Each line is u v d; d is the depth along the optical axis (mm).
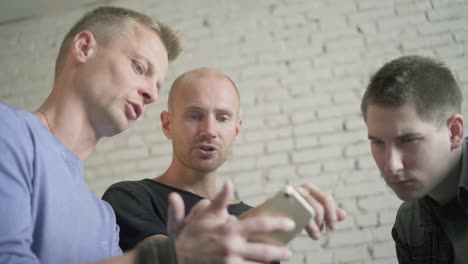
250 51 2105
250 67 2078
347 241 1748
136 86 848
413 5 2010
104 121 831
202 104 1137
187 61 2152
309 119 1945
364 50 1996
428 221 1002
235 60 2105
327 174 1852
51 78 2285
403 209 1118
